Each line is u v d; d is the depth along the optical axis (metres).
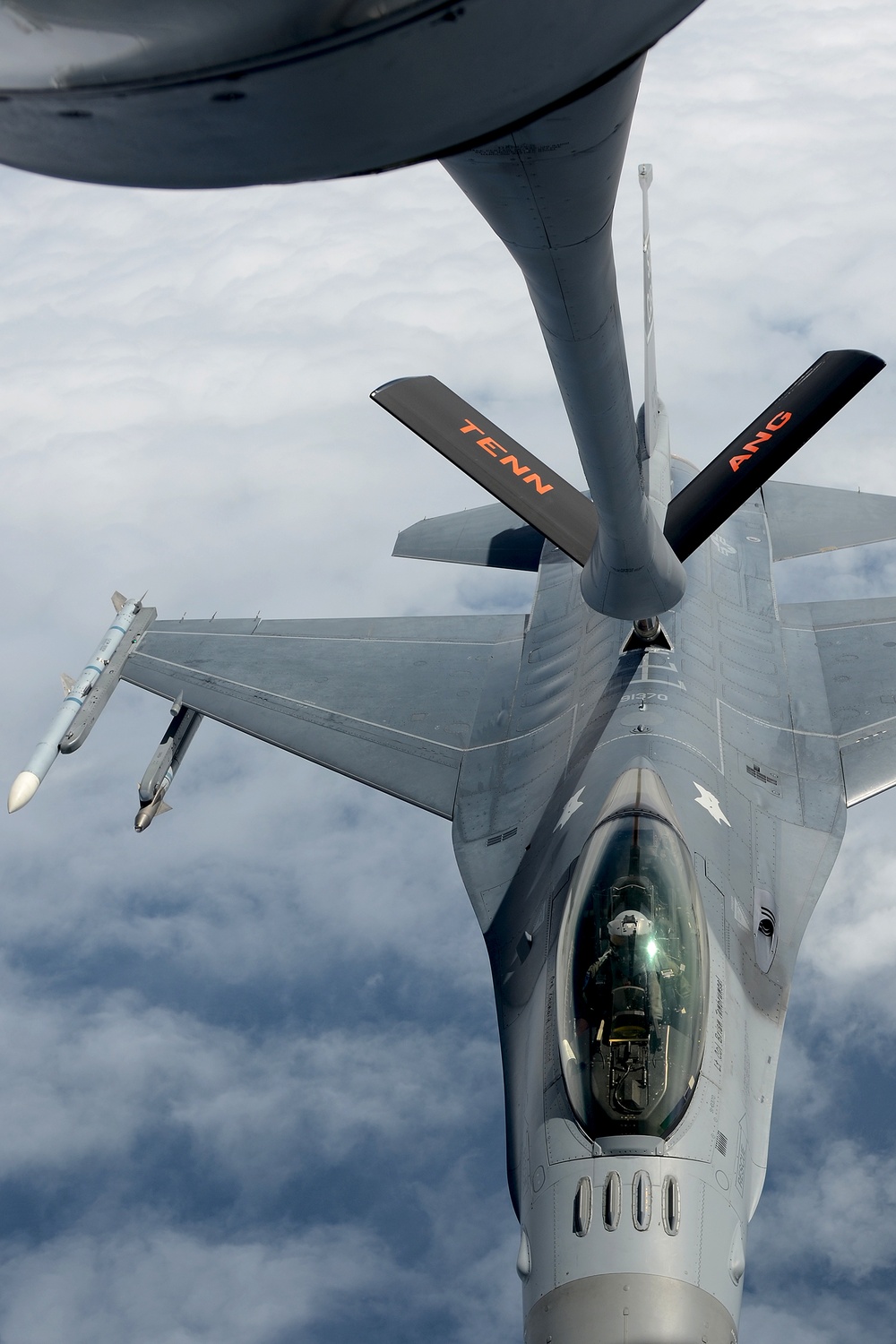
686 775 17.45
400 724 21.53
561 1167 12.73
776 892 17.11
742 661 21.03
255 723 22.00
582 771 18.20
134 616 24.73
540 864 17.39
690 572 22.34
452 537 26.59
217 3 4.07
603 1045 12.98
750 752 19.17
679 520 17.41
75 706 22.89
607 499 12.75
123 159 5.10
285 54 4.33
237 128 4.79
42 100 4.62
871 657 21.36
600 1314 11.59
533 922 16.52
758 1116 14.22
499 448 18.23
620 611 15.73
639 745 17.94
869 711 20.22
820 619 22.61
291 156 5.09
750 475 17.44
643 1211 12.14
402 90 4.70
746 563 23.77
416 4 4.27
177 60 4.34
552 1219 12.47
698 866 15.79
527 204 7.28
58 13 4.13
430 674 22.62
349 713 21.94
